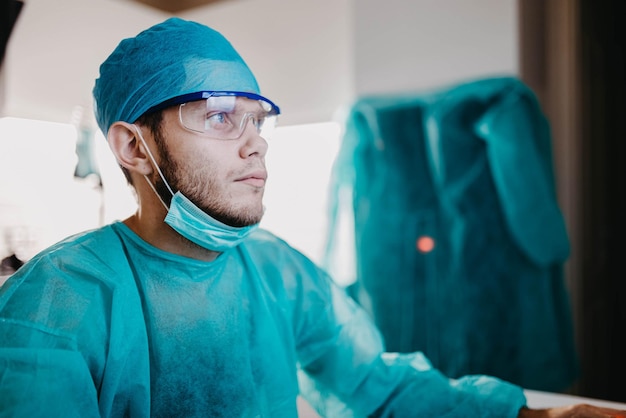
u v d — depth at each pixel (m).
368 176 2.06
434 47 1.96
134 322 0.67
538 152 1.82
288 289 0.83
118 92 0.70
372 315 2.01
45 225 1.13
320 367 0.87
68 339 0.60
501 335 1.80
